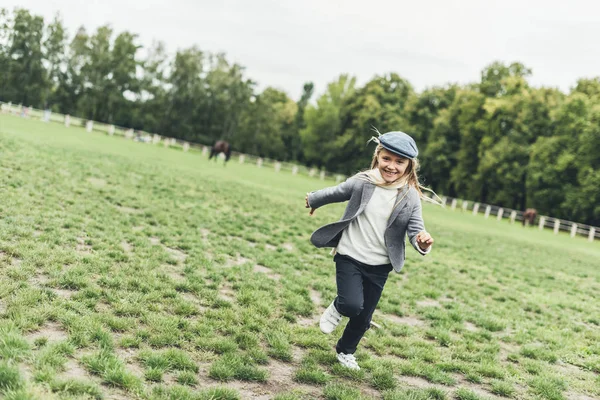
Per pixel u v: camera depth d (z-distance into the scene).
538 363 5.67
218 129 84.56
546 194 50.81
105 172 15.79
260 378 4.14
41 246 6.50
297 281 7.57
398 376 4.77
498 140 57.34
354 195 4.45
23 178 11.30
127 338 4.30
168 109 80.94
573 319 8.35
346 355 4.70
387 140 4.28
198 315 5.38
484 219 36.78
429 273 10.32
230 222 11.64
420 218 4.32
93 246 7.07
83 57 81.19
